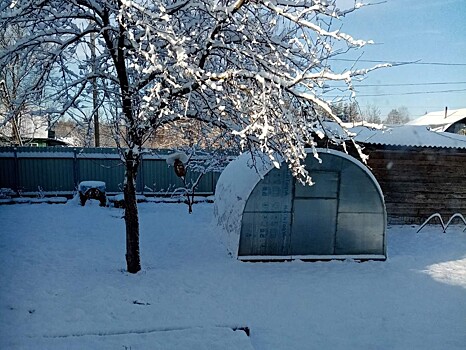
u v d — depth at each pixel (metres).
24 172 15.77
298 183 8.27
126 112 6.47
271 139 6.20
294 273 7.55
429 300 6.55
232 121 6.52
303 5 5.57
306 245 8.47
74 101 6.72
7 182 15.66
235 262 7.93
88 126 7.18
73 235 9.69
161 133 10.27
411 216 12.58
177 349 4.51
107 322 5.13
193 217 12.50
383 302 6.40
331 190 8.42
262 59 5.42
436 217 12.74
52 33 6.20
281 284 6.94
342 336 5.25
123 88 6.50
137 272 6.96
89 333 4.83
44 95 6.88
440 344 5.13
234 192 9.12
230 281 6.89
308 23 5.00
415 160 12.27
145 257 8.02
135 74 6.75
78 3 6.15
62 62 6.62
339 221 8.55
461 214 12.89
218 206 10.63
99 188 14.12
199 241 9.43
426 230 11.98
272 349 4.84
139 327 5.05
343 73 5.04
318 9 4.96
